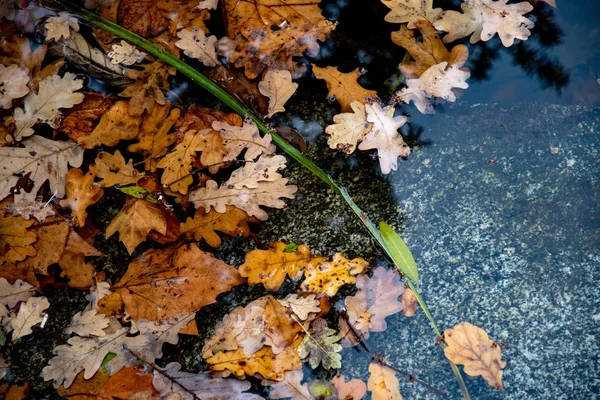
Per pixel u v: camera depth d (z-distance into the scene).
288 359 1.75
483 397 1.75
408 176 2.00
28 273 1.89
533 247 1.88
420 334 1.82
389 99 2.11
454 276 1.88
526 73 2.15
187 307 1.84
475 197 1.96
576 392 1.73
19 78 2.05
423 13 2.13
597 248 1.87
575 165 1.98
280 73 2.08
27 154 1.97
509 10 2.13
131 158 2.05
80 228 1.98
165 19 2.17
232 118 2.06
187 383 1.75
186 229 1.92
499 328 1.81
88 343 1.80
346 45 2.21
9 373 1.88
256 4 2.16
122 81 2.12
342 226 1.95
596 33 2.21
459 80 2.06
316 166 1.99
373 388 1.74
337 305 1.85
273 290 1.87
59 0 2.19
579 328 1.79
